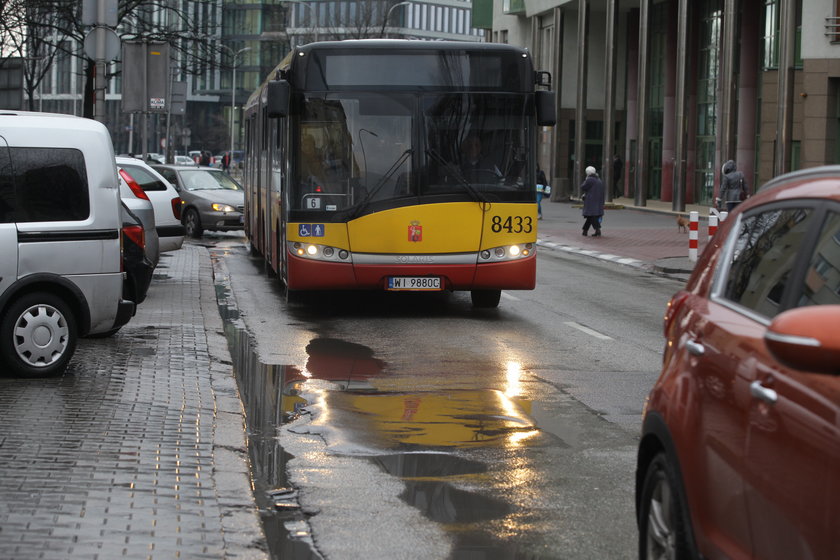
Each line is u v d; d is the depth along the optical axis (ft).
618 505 22.86
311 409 32.37
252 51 472.03
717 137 140.15
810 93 125.49
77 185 35.50
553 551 19.84
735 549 13.75
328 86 51.52
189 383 34.45
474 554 19.67
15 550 18.44
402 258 51.72
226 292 63.52
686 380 15.64
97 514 20.67
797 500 12.11
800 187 14.82
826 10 124.06
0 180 34.60
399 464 26.22
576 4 203.31
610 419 31.45
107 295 35.88
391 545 20.18
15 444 26.04
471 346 44.78
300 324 50.78
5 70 62.34
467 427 30.25
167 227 75.87
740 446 13.64
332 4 397.80
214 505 21.65
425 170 51.62
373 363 40.50
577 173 195.83
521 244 52.31
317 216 51.72
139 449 25.91
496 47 52.11
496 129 52.01
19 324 34.58
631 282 73.97
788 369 12.75
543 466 26.08
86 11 65.87
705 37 169.68
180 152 476.13
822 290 12.91
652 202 183.73
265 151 69.31
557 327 50.80
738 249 15.99
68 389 32.96
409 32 477.36
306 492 23.77
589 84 212.02
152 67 80.43
